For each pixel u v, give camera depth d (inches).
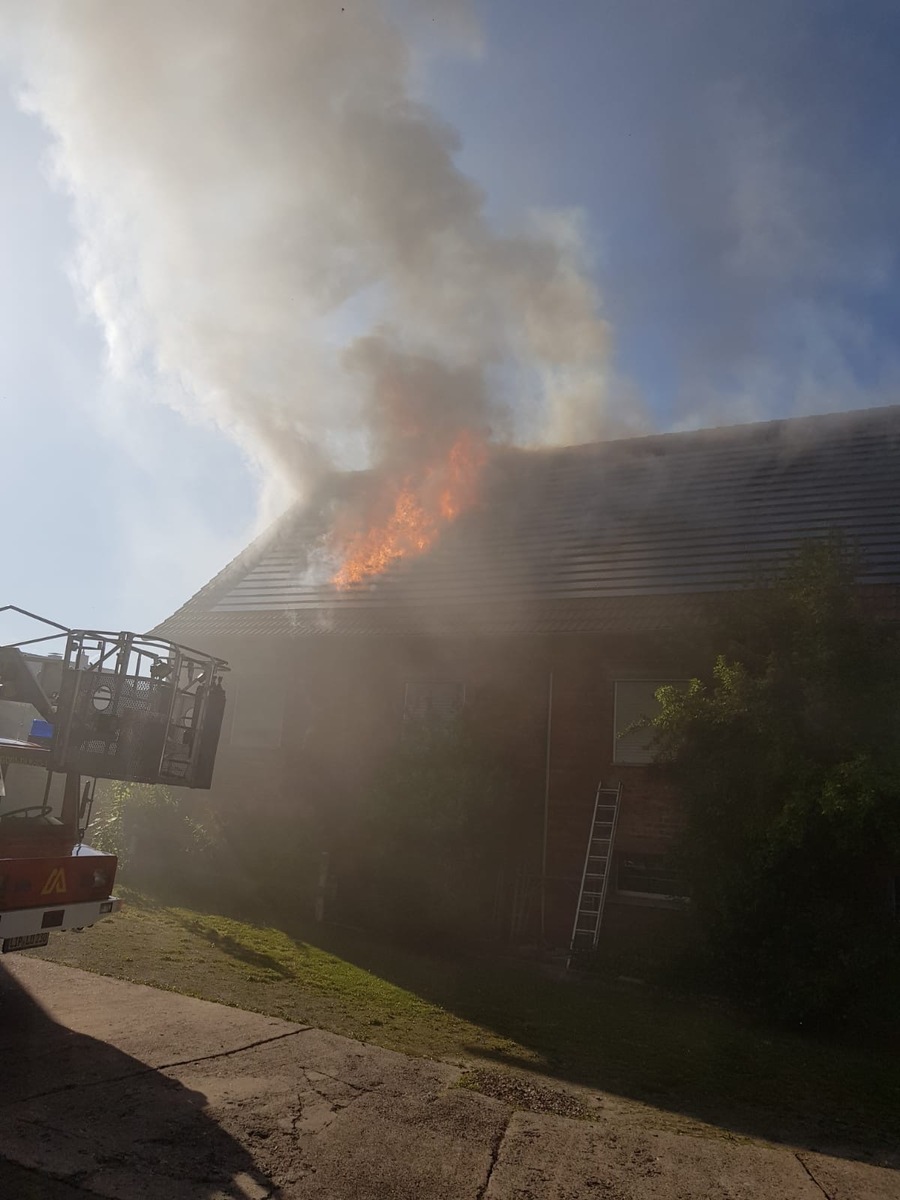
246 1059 182.9
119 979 234.5
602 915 404.8
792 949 305.0
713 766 331.0
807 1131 189.8
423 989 290.7
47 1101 148.7
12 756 218.1
